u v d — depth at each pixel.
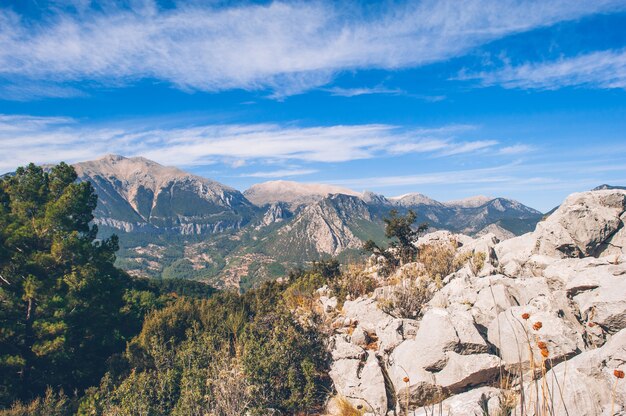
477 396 7.00
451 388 7.82
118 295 27.25
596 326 7.84
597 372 6.28
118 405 12.15
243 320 16.12
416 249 21.47
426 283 13.54
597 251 11.40
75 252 23.23
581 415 5.92
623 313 7.32
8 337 21.47
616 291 7.75
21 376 20.67
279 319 12.97
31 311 22.55
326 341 11.45
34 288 21.14
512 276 12.40
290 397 9.80
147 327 18.86
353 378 9.43
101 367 22.28
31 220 24.92
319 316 13.25
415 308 11.97
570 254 11.64
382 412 8.33
